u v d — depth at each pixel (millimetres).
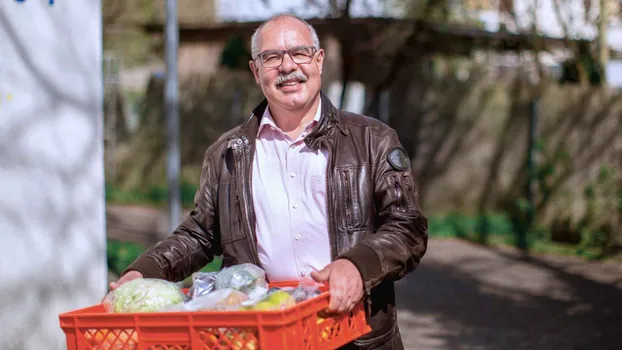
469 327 7637
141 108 19562
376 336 3279
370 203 3309
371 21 13828
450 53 16031
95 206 5992
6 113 5395
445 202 14367
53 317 5703
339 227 3293
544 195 12969
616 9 14953
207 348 2695
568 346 6961
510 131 13633
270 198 3355
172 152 7922
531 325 7684
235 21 16312
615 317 7941
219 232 3570
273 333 2619
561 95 12961
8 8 5398
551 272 10281
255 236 3385
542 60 15695
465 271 10367
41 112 5613
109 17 18406
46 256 5656
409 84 14633
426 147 14500
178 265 3455
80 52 5875
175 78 7922
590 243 12133
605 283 9609
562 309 8297
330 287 2895
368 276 2980
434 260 11102
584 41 14336
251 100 17609
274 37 3318
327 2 13648
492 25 15586
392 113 14867
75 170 5848
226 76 18000
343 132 3350
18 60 5461
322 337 2887
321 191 3301
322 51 3451
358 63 15484
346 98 15539
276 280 3385
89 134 5938
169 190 7945
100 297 6023
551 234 12859
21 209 5492
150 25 18438
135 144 19656
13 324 5445
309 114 3369
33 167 5566
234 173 3416
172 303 2971
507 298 8867
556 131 12977
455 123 14211
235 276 3100
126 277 3293
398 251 3092
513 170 13633
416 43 14914
